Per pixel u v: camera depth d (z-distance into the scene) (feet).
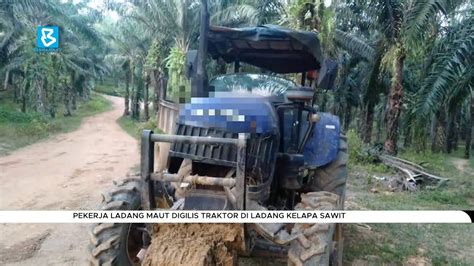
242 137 10.51
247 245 11.50
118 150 53.11
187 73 14.11
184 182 10.95
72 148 54.44
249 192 11.55
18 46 93.45
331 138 16.06
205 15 13.61
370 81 70.64
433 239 20.97
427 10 44.39
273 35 15.34
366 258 17.83
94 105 166.91
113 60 132.87
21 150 51.49
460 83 43.24
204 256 10.37
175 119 12.87
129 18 76.54
